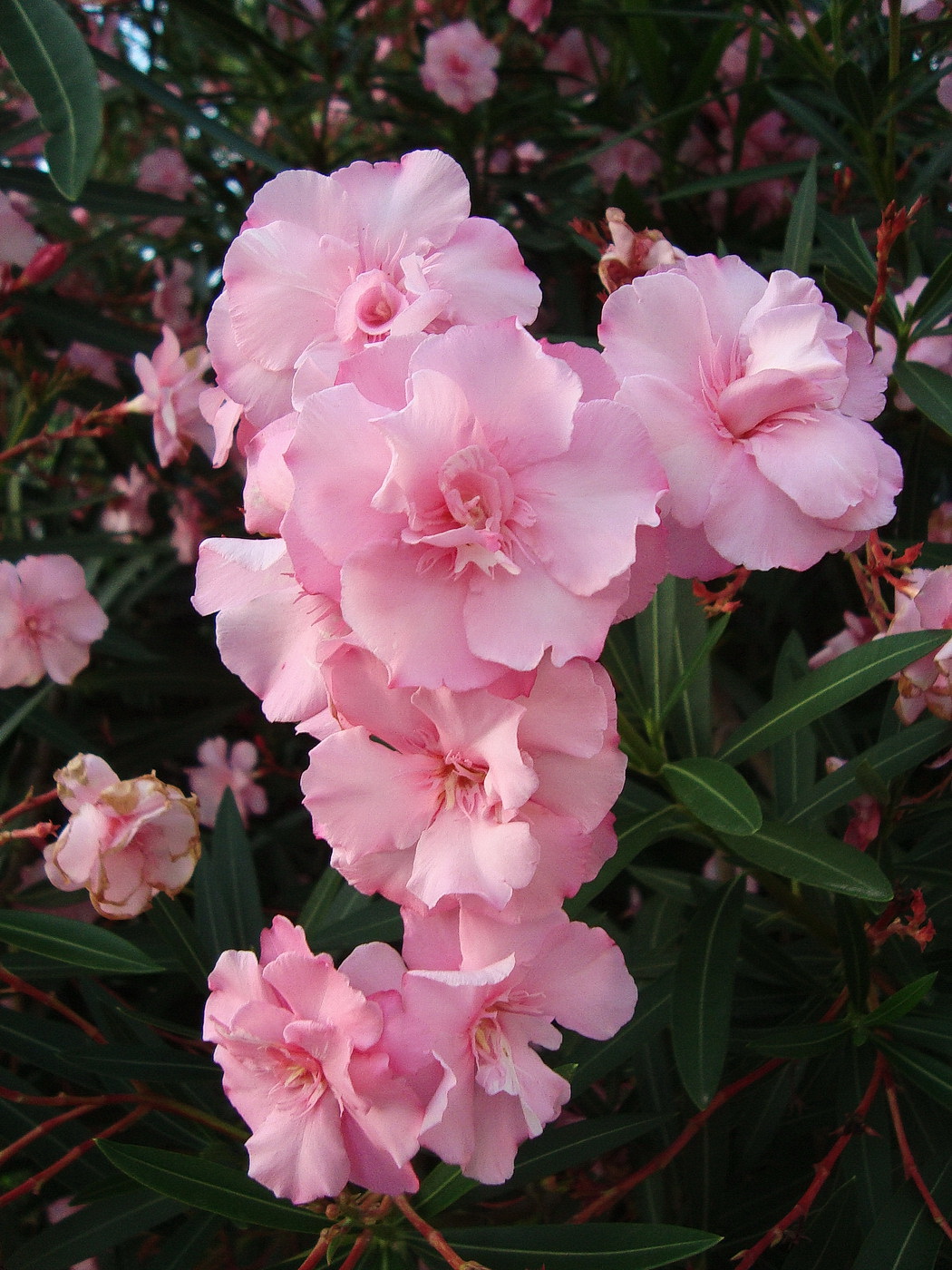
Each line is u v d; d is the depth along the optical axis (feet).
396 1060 0.68
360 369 0.61
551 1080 0.70
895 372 0.99
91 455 2.06
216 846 1.09
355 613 0.59
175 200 1.39
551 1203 1.12
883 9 1.28
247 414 0.71
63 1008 0.97
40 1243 0.90
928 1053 0.93
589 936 0.70
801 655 1.11
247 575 0.70
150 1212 0.92
